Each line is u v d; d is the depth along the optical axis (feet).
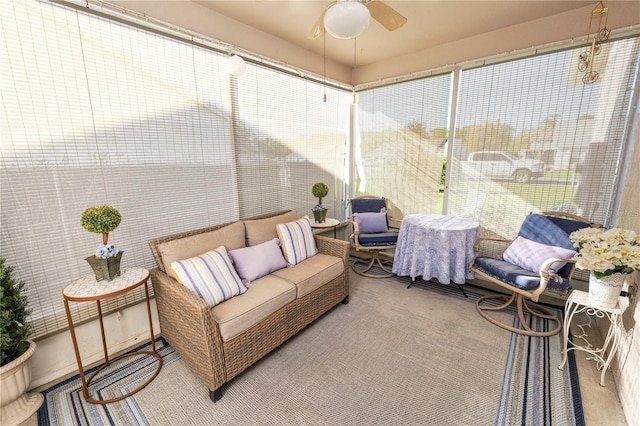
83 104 5.87
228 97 8.40
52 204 5.67
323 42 9.99
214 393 5.22
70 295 4.89
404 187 12.30
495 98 9.46
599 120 7.93
